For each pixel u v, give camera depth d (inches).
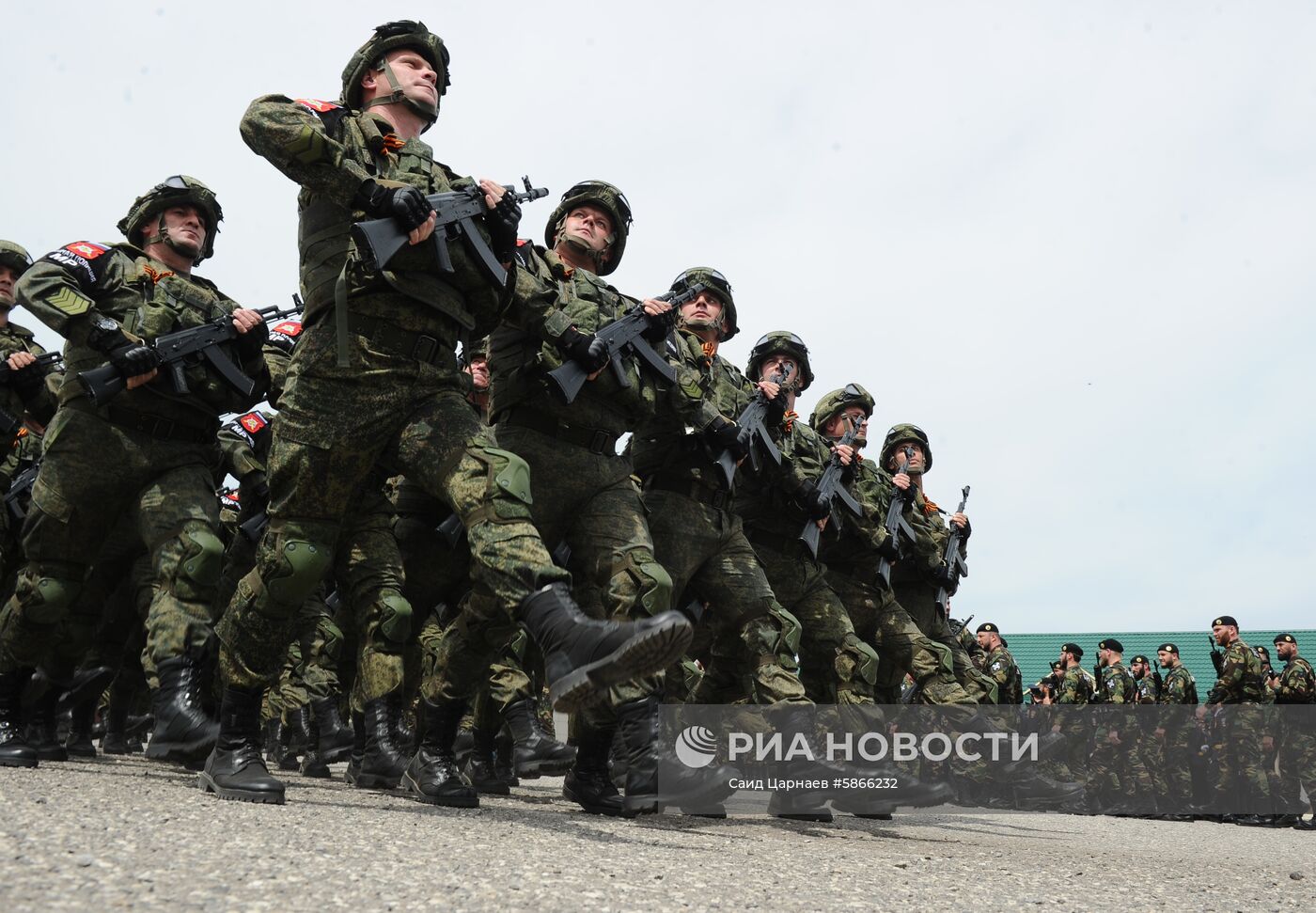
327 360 150.3
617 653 120.3
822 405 372.2
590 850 128.0
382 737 235.9
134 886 81.0
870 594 331.9
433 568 253.6
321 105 158.1
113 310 198.7
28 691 221.0
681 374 231.0
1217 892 153.2
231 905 78.8
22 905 72.7
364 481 156.4
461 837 126.0
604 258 238.5
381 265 139.2
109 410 190.5
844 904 108.2
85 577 202.7
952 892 126.5
